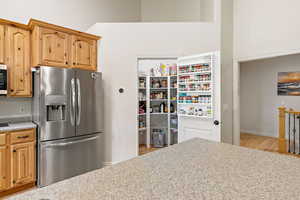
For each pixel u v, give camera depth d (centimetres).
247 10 366
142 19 448
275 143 454
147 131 425
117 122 318
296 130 478
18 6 276
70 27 331
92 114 280
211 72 255
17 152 228
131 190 73
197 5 399
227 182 79
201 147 133
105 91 316
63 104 251
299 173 89
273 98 520
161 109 430
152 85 436
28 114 288
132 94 321
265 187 75
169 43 321
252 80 563
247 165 98
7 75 240
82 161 271
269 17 335
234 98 381
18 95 253
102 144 314
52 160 244
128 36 320
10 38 245
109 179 83
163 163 102
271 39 333
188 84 283
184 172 90
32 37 264
